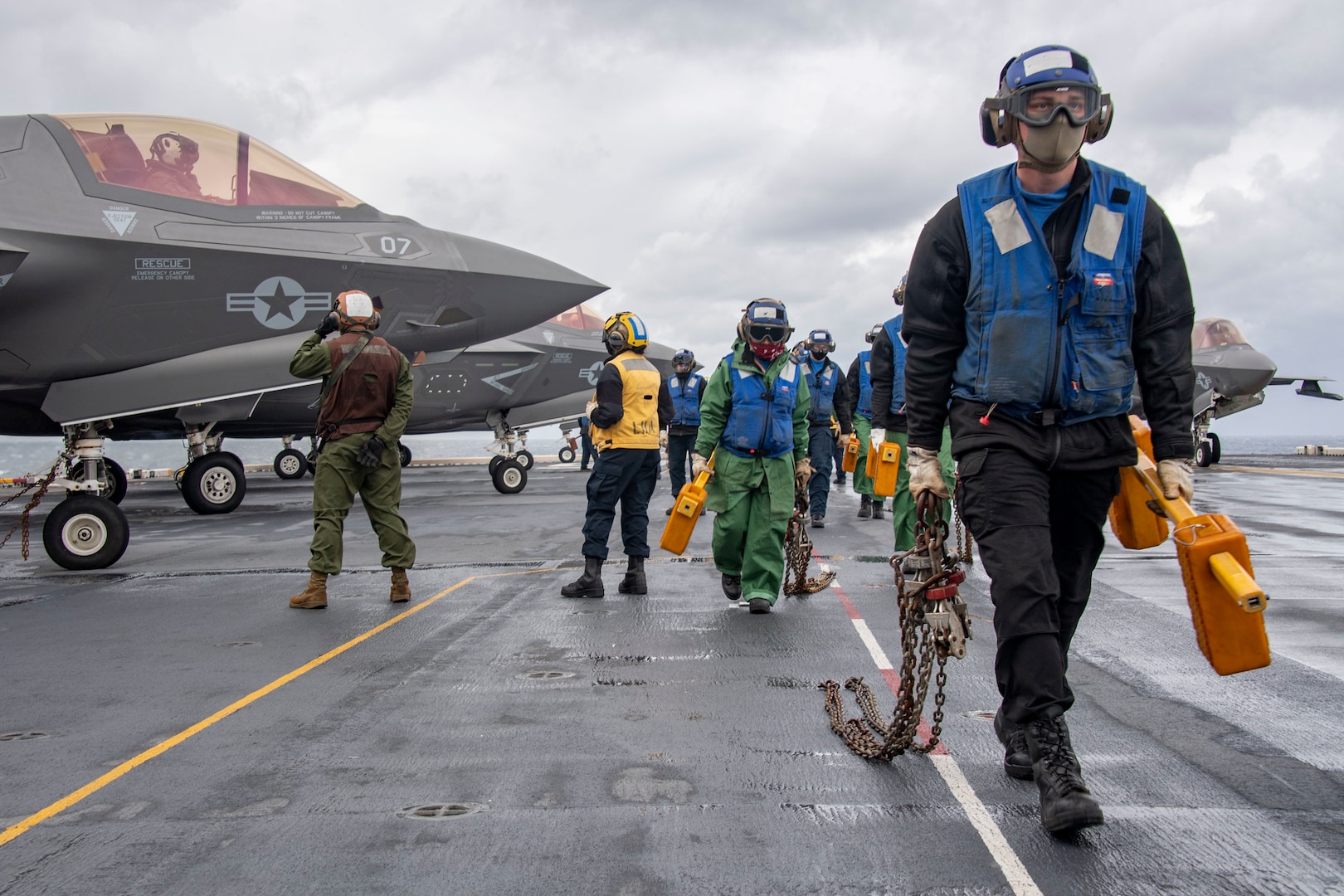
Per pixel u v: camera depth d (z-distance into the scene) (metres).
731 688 3.56
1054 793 2.14
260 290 8.31
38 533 10.56
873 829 2.26
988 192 2.39
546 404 18.05
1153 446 2.35
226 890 1.98
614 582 6.19
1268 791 2.46
